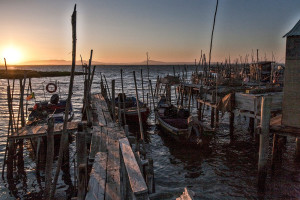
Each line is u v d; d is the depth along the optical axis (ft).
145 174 29.09
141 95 147.64
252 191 34.78
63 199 33.40
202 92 75.46
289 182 36.70
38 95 143.95
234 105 54.39
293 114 34.58
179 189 35.70
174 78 130.11
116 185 20.16
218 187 36.32
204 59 88.48
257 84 100.32
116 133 37.55
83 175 17.84
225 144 55.62
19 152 44.01
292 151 49.67
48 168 18.86
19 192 35.70
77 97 139.64
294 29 34.55
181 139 54.08
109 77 328.90
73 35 15.56
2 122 76.38
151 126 73.46
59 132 40.78
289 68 34.71
